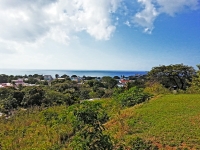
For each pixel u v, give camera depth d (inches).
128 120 377.7
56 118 448.1
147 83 1051.9
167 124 335.6
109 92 1289.4
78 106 184.5
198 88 738.8
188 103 477.7
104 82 2465.6
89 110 174.9
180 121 346.0
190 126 319.9
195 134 288.8
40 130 394.9
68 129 353.7
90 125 173.2
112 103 593.6
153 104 491.5
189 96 580.4
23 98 1085.8
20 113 589.0
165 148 257.8
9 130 420.8
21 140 353.7
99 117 183.5
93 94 1449.3
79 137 172.1
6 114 723.4
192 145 258.8
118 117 406.0
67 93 1347.2
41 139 347.9
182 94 657.6
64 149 289.6
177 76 1016.9
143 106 483.8
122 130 331.0
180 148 254.1
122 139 285.0
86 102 187.2
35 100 1057.5
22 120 497.4
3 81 3154.5
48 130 383.2
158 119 366.6
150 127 333.7
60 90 1733.5
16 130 417.4
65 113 366.9
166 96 601.9
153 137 291.4
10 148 325.1
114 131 331.9
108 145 174.7
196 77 865.5
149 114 401.7
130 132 320.5
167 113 399.9
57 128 378.6
